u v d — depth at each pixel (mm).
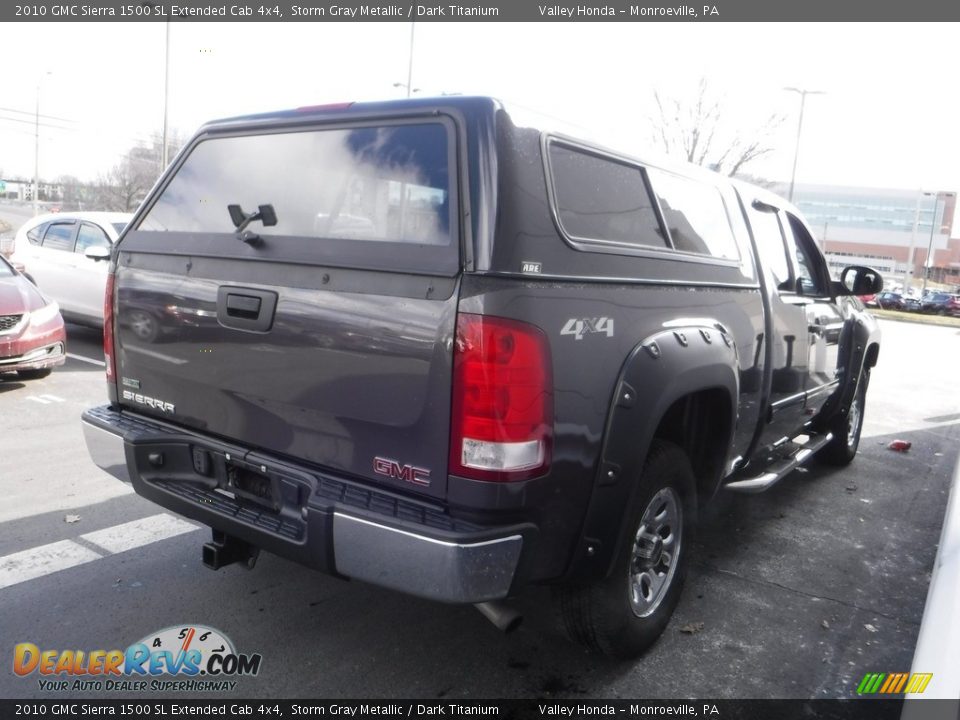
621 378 2719
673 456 3135
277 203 2955
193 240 3133
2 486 4945
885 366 14984
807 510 5328
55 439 6027
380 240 2594
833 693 3098
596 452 2656
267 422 2854
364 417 2564
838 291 5332
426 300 2416
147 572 3816
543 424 2438
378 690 2963
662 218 3197
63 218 10312
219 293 2947
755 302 3807
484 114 2463
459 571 2320
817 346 4887
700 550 4512
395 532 2391
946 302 50969
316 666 3094
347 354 2584
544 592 3805
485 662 3180
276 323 2766
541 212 2498
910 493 5883
